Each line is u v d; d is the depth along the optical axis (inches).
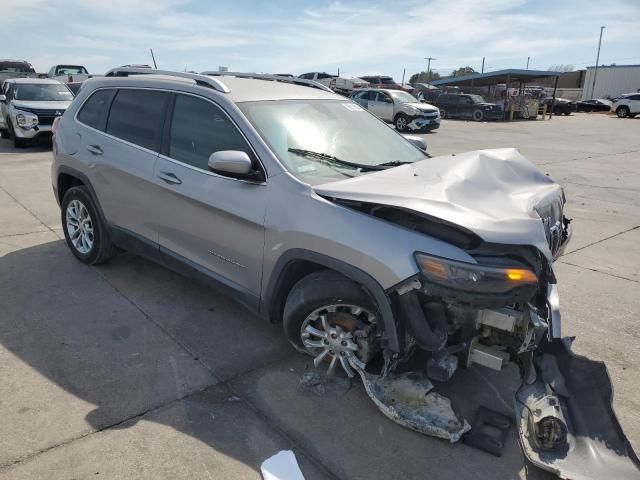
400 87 1428.4
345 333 122.2
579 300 183.2
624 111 1370.6
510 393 126.6
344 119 159.6
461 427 109.1
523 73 1288.1
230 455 104.2
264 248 128.0
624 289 193.6
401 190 114.3
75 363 132.6
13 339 142.7
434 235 106.6
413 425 110.6
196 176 142.9
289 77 184.5
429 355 116.1
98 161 174.2
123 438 107.2
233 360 137.2
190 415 115.1
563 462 96.3
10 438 105.5
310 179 126.6
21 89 534.6
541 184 139.2
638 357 146.8
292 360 138.2
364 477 100.7
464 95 1195.9
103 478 96.9
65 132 192.4
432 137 773.9
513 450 108.7
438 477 101.1
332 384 127.3
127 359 135.5
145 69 175.2
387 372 114.1
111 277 185.5
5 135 580.7
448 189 115.9
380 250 107.4
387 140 162.6
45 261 199.2
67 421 111.3
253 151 132.7
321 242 115.3
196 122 148.5
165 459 102.3
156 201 155.6
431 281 102.7
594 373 105.0
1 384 122.6
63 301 166.2
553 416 99.7
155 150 157.5
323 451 106.7
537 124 1075.3
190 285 180.5
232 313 161.9
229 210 133.3
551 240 131.0
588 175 446.0
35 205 283.6
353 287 115.6
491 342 113.5
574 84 2701.8
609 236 261.3
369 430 113.0
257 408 118.5
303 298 122.0
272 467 101.1
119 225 173.9
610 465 94.2
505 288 100.8
